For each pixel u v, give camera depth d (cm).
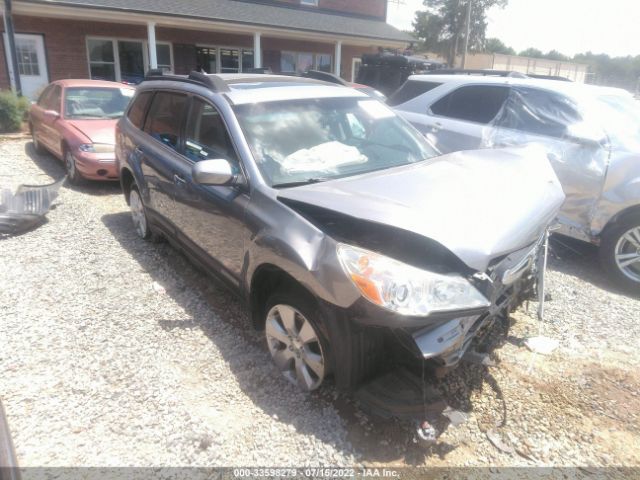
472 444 255
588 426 269
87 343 339
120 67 1574
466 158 348
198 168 298
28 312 379
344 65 2191
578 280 459
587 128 468
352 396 280
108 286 425
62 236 542
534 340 346
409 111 625
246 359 324
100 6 1277
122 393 290
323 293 246
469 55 4744
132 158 488
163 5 1473
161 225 453
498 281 256
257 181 307
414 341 232
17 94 1273
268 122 347
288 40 1967
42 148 954
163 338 346
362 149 364
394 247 260
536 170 336
